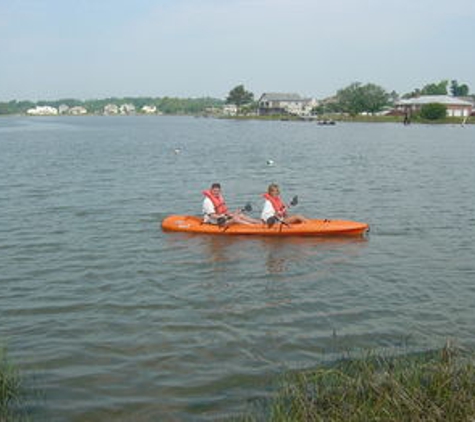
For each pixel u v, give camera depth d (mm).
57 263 11570
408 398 5777
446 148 42812
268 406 6230
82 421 6023
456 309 9008
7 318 8711
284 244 13008
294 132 73625
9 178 25250
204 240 13398
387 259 11812
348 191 21203
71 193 20719
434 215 16359
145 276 10719
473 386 6066
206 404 6328
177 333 8141
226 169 29281
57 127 105688
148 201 19094
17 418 6035
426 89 160500
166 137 64375
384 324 8422
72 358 7402
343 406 5820
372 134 65500
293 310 8992
